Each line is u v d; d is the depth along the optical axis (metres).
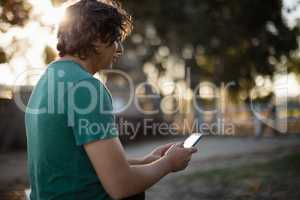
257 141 12.25
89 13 2.08
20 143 13.79
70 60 2.08
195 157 9.62
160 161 2.10
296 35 17.23
